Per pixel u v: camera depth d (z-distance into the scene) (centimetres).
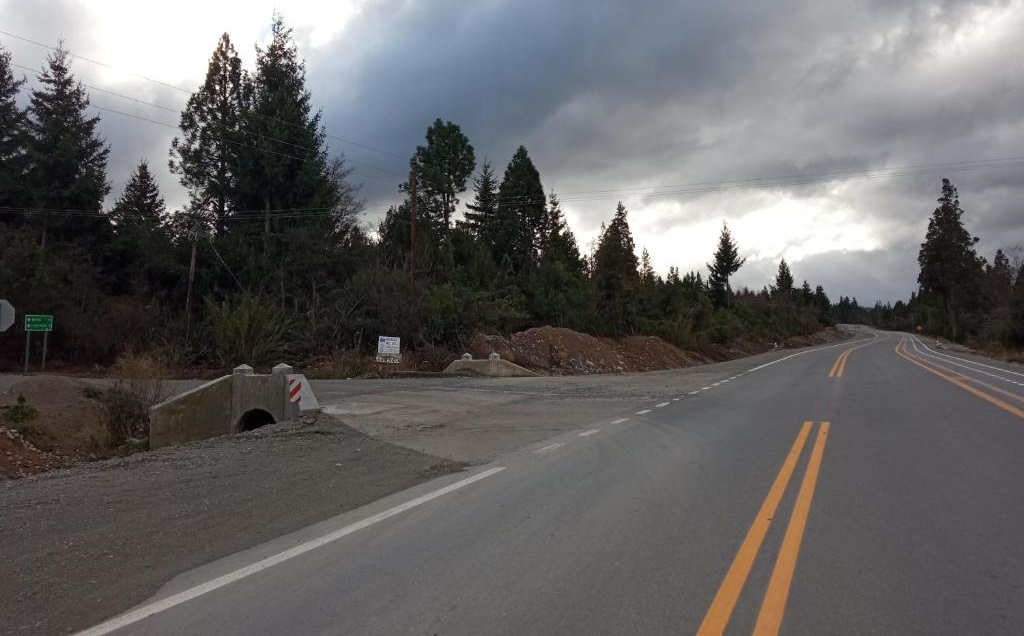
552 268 4584
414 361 2959
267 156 4122
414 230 3603
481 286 4066
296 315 3362
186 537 610
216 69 4862
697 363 4684
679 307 5609
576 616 415
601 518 630
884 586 456
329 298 3525
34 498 770
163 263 4062
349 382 2339
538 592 455
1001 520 606
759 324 7975
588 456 955
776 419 1288
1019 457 888
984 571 482
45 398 1822
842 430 1126
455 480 823
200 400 1611
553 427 1273
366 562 525
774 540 555
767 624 399
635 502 686
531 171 6297
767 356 4931
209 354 3259
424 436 1182
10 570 526
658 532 583
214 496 767
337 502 731
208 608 443
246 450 1073
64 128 4909
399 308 3170
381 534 601
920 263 8344
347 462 959
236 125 4575
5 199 4828
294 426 1292
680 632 391
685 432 1152
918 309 14400
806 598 438
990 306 7525
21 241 3784
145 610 442
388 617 420
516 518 639
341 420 1343
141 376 1975
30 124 4941
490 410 1542
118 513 697
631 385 2203
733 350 5997
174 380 2600
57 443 1566
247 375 1647
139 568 529
